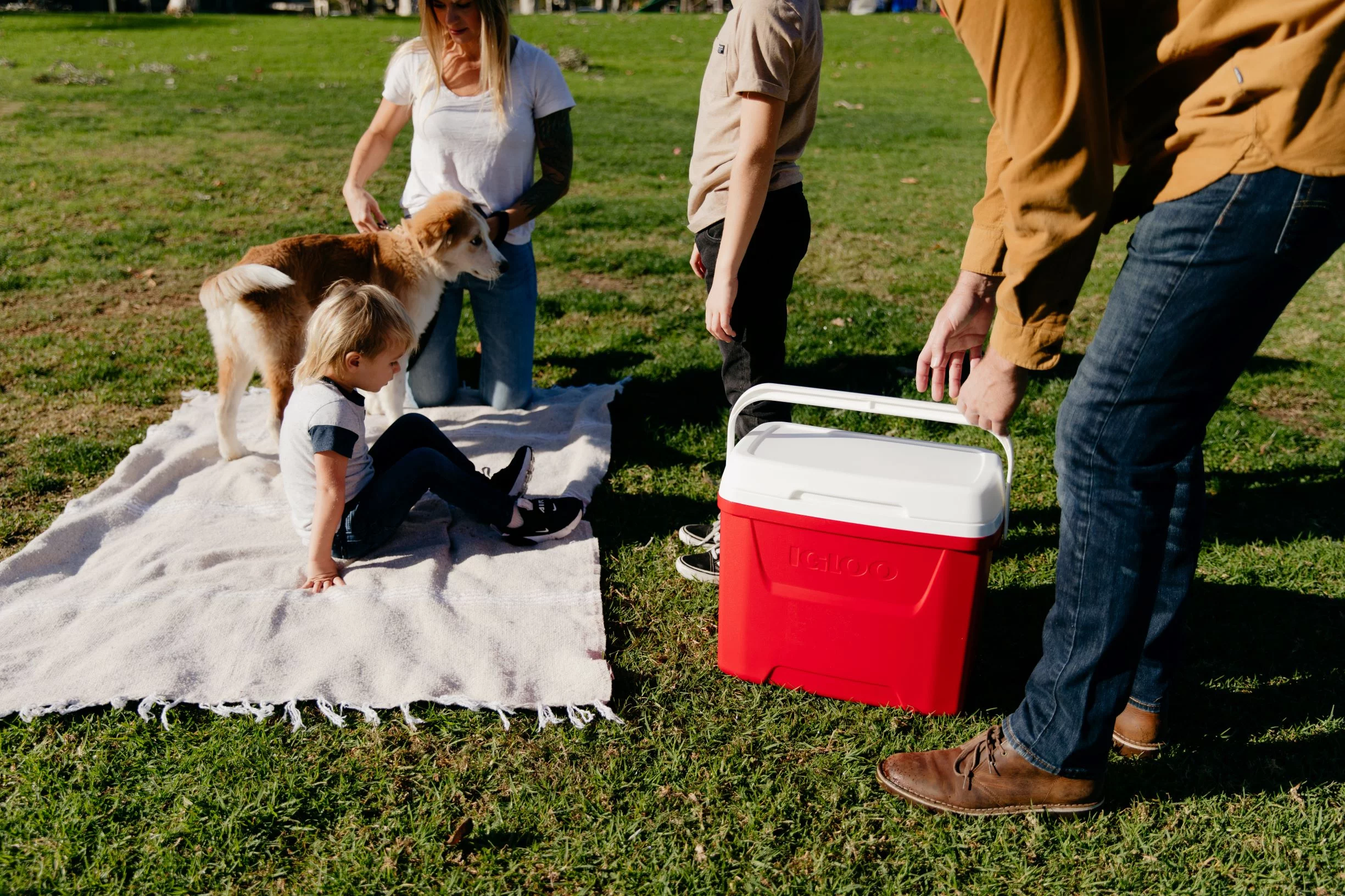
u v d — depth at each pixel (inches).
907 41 1020.5
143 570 118.0
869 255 295.0
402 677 100.3
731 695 101.0
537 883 78.0
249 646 104.8
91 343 198.8
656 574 124.2
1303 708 99.0
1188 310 64.8
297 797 85.7
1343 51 56.2
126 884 76.9
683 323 223.8
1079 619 76.1
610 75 808.9
